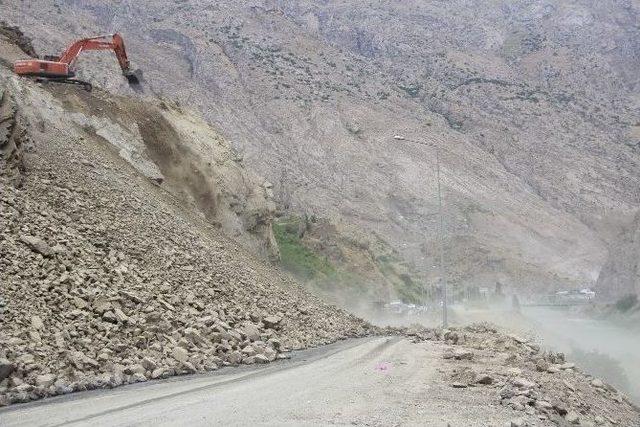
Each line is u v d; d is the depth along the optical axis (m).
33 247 16.12
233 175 44.00
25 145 23.14
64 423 10.09
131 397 12.23
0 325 13.19
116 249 19.95
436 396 12.95
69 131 29.64
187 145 41.47
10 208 17.59
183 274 21.33
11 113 21.58
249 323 20.33
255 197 45.28
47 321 14.10
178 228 26.72
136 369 14.20
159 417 10.55
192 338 16.91
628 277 125.44
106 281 16.89
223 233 36.56
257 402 11.88
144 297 17.45
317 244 95.44
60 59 45.50
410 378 15.25
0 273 14.59
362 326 32.34
